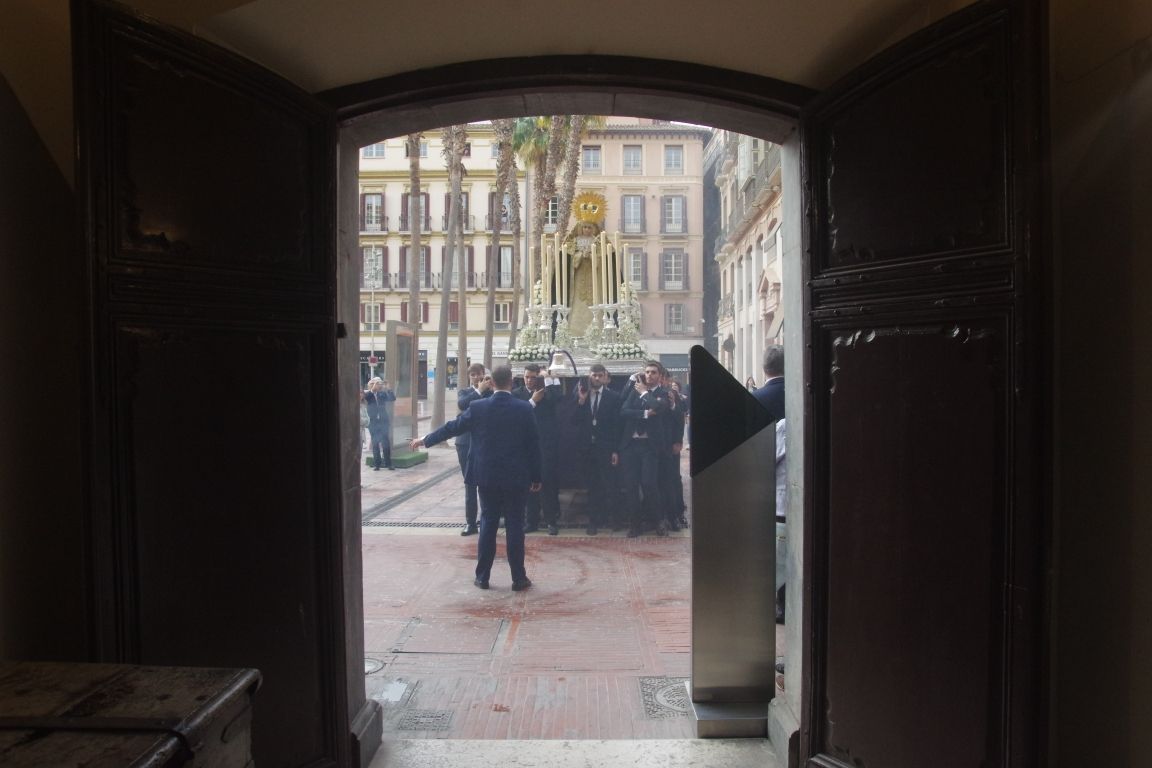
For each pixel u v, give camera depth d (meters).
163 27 2.00
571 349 11.55
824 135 2.53
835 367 2.46
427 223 42.88
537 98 2.87
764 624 3.18
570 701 3.47
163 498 2.03
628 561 6.21
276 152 2.36
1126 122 1.82
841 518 2.43
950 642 2.07
